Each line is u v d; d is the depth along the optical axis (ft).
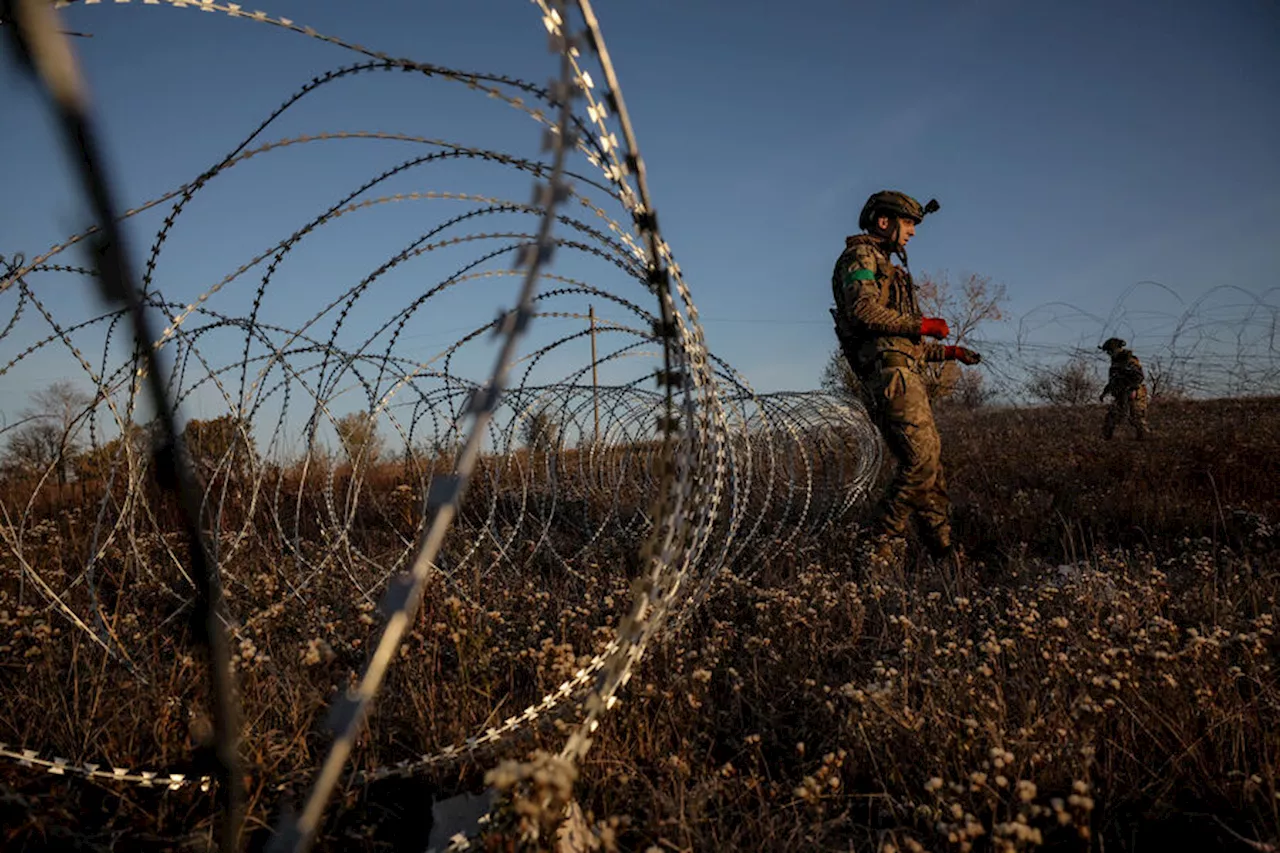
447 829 7.39
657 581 6.77
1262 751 8.05
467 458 3.67
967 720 8.05
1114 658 9.16
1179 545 17.43
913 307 18.31
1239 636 9.43
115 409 10.46
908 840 6.34
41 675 9.98
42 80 2.06
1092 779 7.95
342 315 11.94
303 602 13.46
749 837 7.25
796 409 17.93
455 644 10.48
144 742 8.66
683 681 9.70
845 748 8.77
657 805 7.42
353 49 6.08
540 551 19.35
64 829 6.97
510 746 8.34
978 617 13.08
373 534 20.68
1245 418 31.91
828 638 12.14
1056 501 23.25
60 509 20.95
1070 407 41.65
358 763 8.44
